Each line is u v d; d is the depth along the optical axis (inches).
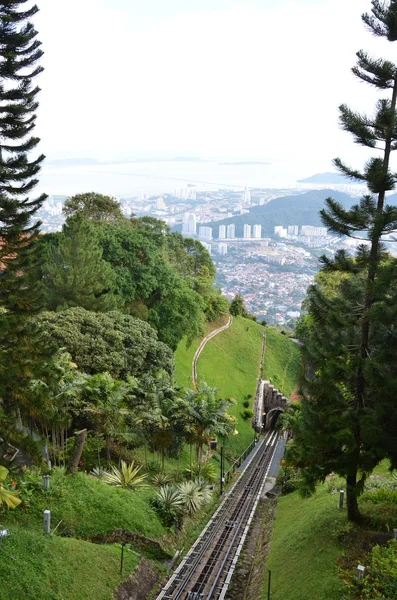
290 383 2674.7
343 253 666.2
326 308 689.6
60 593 520.1
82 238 1443.2
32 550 551.5
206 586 663.1
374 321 600.7
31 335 741.9
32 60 717.9
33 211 735.7
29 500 674.2
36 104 731.4
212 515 952.3
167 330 1748.3
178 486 896.9
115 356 1138.7
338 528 661.9
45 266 1435.8
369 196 615.8
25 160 708.7
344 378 649.0
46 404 754.8
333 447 628.1
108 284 1494.8
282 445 1739.7
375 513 690.8
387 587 517.7
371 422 589.9
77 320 1165.1
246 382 2308.1
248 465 1477.6
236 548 790.5
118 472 887.7
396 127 597.3
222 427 1059.3
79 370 1083.9
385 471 903.1
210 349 2378.2
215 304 2674.7
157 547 715.4
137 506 778.8
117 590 579.2
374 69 602.9
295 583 592.4
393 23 594.6
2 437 676.1
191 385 1850.4
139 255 1704.0
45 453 845.2
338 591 531.8
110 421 962.7
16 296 730.2
